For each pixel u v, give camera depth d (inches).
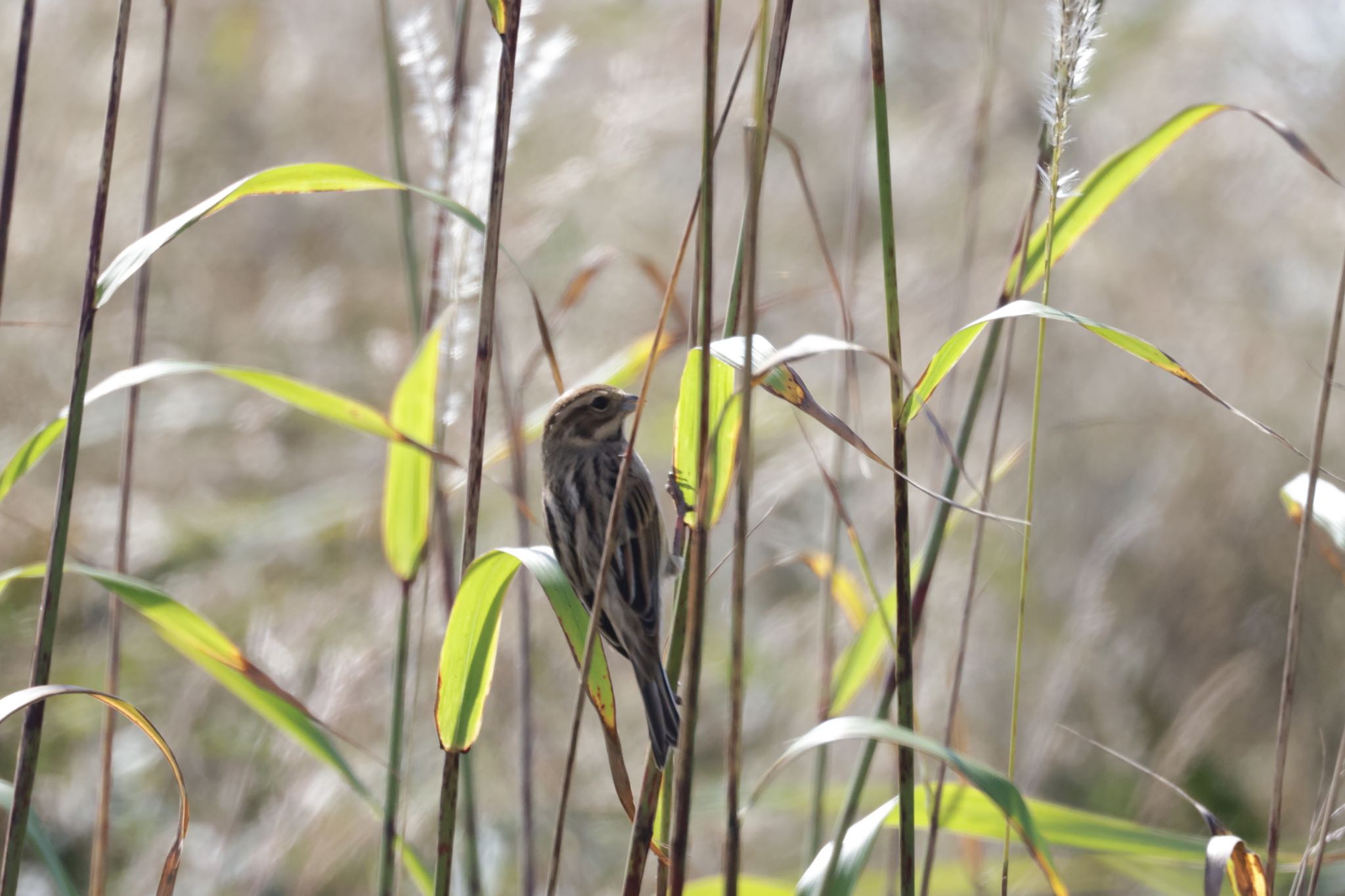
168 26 287.1
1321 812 230.4
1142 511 470.9
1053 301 546.9
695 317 216.2
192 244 649.6
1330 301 523.2
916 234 596.1
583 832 462.6
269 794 449.7
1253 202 547.5
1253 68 561.6
